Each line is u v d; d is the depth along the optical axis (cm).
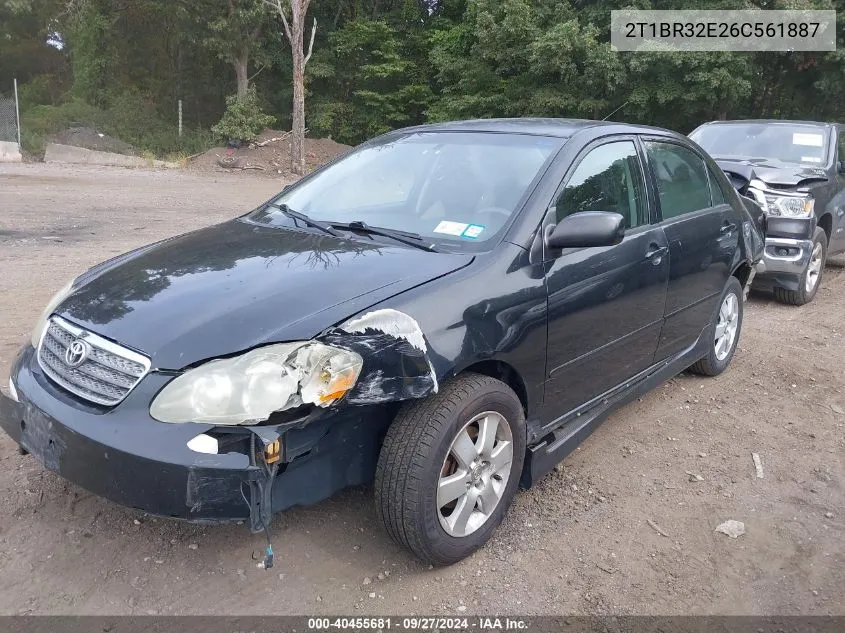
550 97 2389
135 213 1209
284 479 252
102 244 902
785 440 427
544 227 324
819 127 838
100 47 2988
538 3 2512
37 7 3072
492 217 328
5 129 2258
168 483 236
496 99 2608
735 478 380
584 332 342
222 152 2633
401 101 3253
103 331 265
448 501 280
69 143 2478
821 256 758
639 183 400
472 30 2730
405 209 356
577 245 312
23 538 297
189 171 2336
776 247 707
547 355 320
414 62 3291
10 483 334
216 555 294
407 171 379
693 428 438
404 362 256
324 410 246
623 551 312
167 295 279
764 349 594
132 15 2991
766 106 2642
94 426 247
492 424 295
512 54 2512
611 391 385
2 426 294
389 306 265
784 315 711
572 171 350
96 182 1725
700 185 473
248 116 2683
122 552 292
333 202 382
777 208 704
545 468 333
